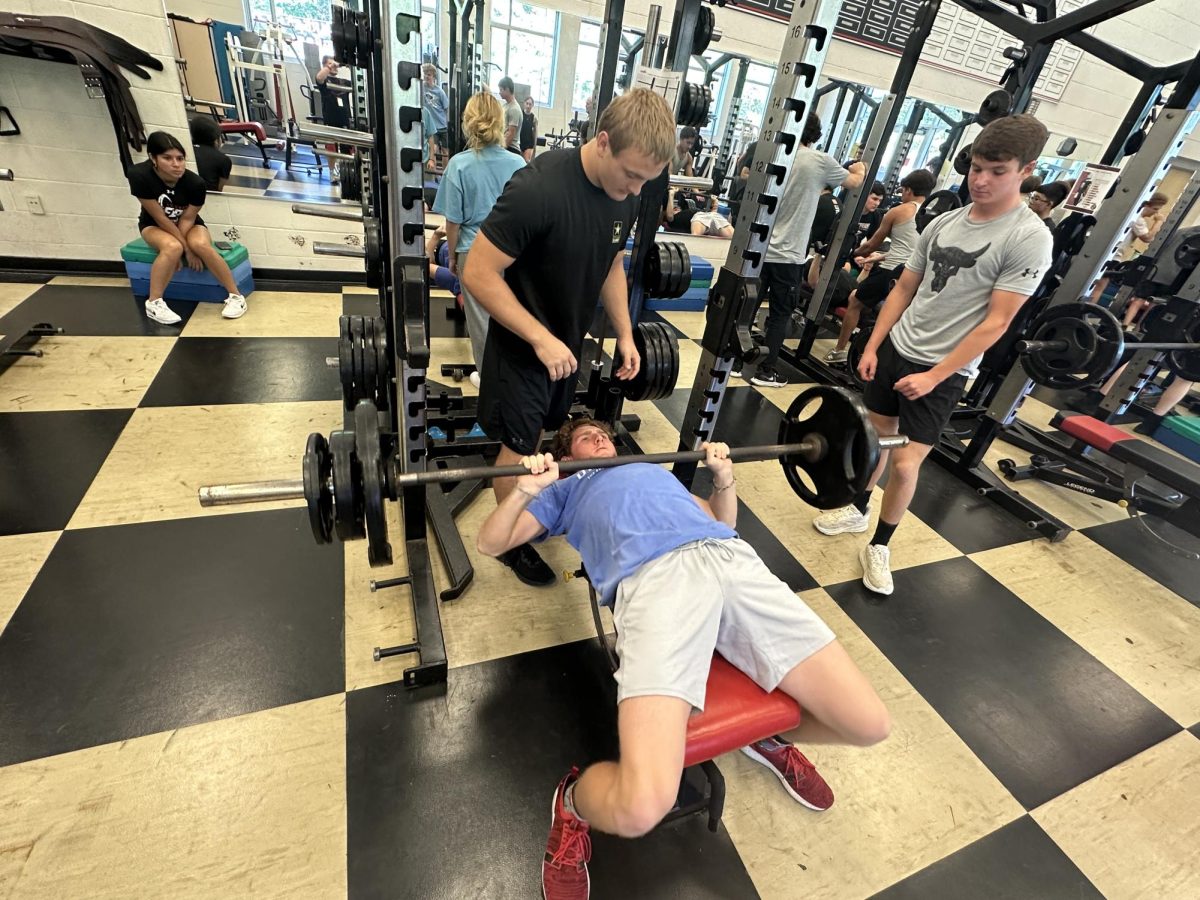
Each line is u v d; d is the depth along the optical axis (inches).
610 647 58.7
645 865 45.9
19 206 126.4
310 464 37.9
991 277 65.2
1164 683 69.1
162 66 120.3
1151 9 253.4
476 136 81.8
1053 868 49.4
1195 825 54.1
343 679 55.8
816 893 45.7
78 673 52.9
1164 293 120.8
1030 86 114.3
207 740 49.4
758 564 45.9
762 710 40.4
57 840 42.1
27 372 95.9
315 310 135.6
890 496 75.8
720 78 217.8
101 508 70.7
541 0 186.1
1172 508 88.8
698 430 73.5
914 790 54.1
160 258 116.3
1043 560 88.7
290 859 42.9
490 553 50.0
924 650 69.4
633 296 88.1
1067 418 106.5
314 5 225.1
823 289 138.6
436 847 44.9
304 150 226.1
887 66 227.8
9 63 114.3
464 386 112.1
